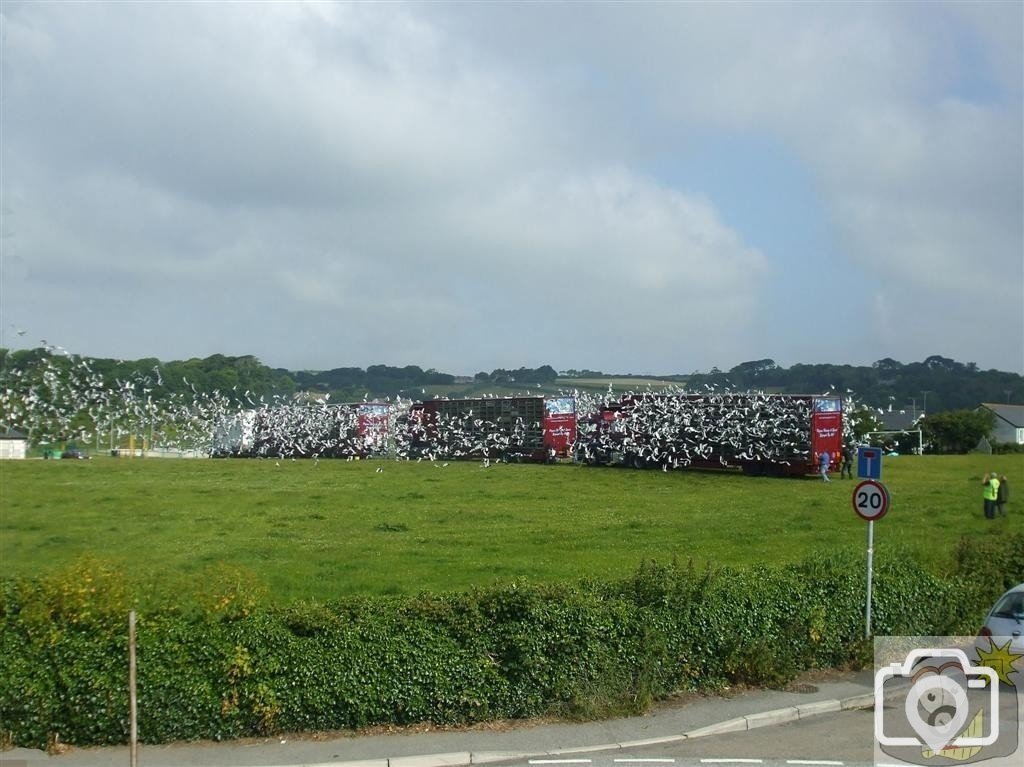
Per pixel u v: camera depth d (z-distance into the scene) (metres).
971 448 66.94
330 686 10.38
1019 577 17.55
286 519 28.84
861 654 13.66
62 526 27.11
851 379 89.69
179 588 11.58
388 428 61.00
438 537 25.08
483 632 11.13
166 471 46.88
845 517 29.33
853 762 9.77
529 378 131.38
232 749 9.94
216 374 84.50
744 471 45.12
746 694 12.25
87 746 9.88
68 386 55.31
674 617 12.26
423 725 10.69
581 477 44.09
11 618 10.27
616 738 10.51
